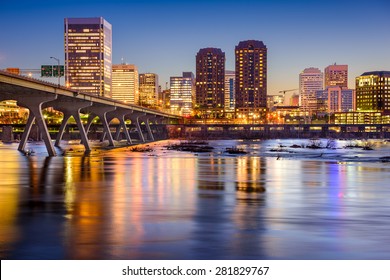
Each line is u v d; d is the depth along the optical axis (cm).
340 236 2767
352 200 4247
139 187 5162
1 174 6650
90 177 6250
